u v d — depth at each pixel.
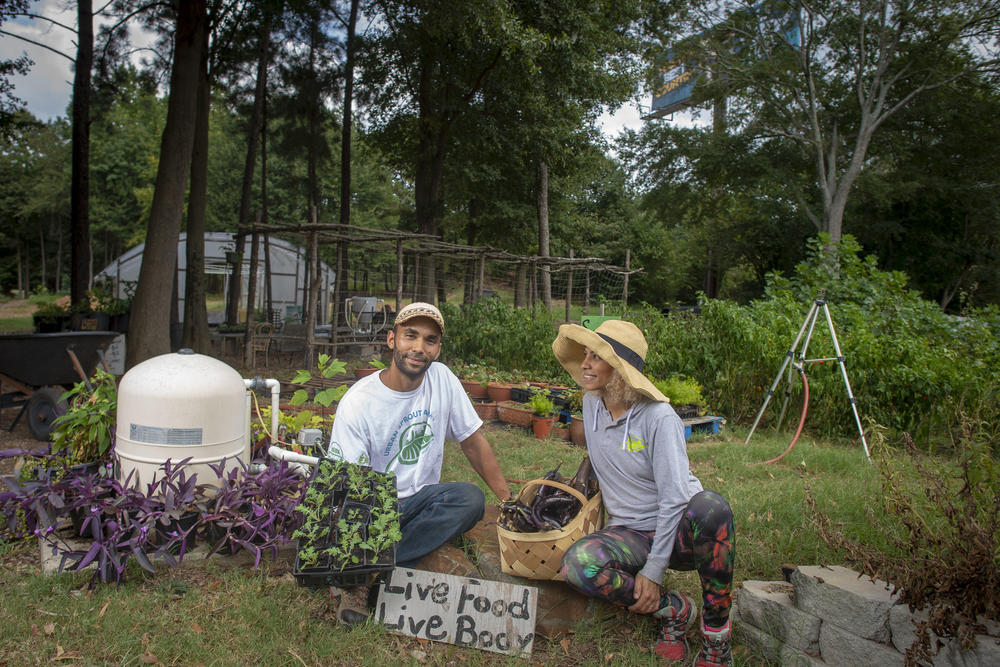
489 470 3.46
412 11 16.19
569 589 3.03
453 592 2.97
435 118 18.58
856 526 3.93
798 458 6.57
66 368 7.12
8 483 3.63
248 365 13.07
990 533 2.38
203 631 2.87
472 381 9.27
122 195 47.09
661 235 44.28
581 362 3.20
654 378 8.95
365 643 2.79
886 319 9.79
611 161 43.06
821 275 10.66
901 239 27.95
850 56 24.45
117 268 22.41
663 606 2.81
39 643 2.75
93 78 16.14
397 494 3.07
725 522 2.59
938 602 2.34
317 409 5.90
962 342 9.64
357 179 41.62
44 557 3.49
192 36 9.98
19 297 54.47
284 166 38.03
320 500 2.83
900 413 7.86
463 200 24.00
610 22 19.12
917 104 24.98
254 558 3.59
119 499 3.31
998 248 29.30
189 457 3.52
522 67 16.09
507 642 2.85
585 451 6.78
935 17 21.84
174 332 15.46
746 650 2.83
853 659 2.50
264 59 17.59
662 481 2.70
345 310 15.94
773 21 24.12
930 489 2.85
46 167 51.62
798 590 2.76
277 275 24.67
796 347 8.17
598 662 2.74
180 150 10.02
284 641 2.80
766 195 29.08
